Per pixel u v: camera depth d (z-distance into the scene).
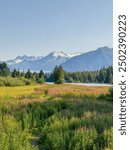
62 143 15.16
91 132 15.67
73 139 15.23
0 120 20.56
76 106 29.09
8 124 19.30
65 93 45.75
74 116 22.06
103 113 22.25
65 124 18.33
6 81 90.81
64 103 30.92
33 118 22.91
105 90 49.97
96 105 30.05
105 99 38.16
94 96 41.88
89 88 55.59
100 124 17.86
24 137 16.66
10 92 52.28
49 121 20.89
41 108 27.31
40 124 22.08
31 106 29.72
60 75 107.44
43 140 17.39
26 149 14.27
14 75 134.12
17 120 21.72
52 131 17.50
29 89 63.00
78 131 15.87
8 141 14.62
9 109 27.02
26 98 37.62
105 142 14.88
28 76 131.25
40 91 52.53
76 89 51.94
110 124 17.84
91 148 14.69
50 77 186.50
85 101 33.50
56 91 48.41
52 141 15.66
